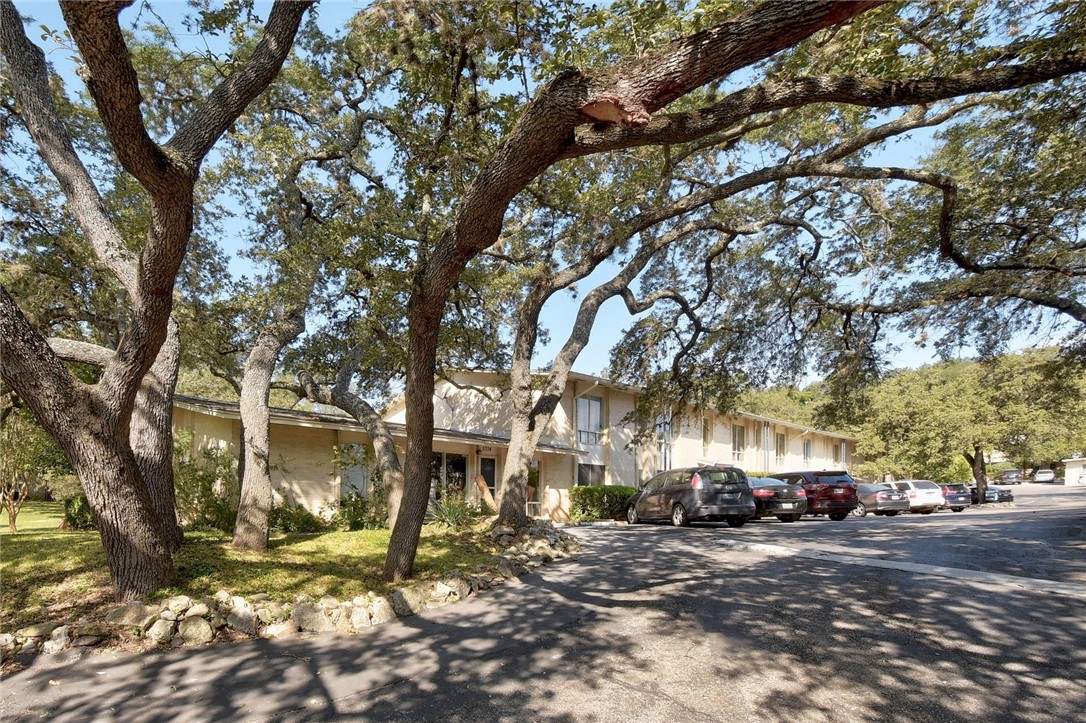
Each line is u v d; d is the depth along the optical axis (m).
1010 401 29.81
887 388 32.09
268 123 11.93
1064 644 5.48
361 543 10.02
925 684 4.67
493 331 14.68
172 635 5.54
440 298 7.16
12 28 7.57
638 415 20.03
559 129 4.97
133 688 4.59
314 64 12.02
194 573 6.88
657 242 14.61
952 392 30.84
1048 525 15.71
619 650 5.56
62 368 5.70
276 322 10.45
